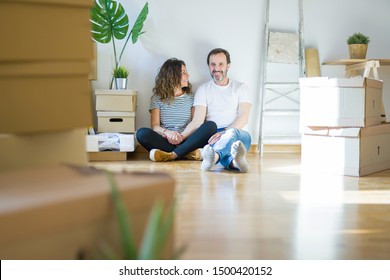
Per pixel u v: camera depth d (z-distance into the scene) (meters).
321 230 2.61
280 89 6.82
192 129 6.04
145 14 6.14
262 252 2.20
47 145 1.95
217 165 5.41
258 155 6.55
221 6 6.69
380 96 5.09
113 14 6.11
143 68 6.57
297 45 6.77
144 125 6.61
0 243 1.21
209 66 6.27
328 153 4.84
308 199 3.47
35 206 1.26
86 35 1.92
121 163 5.61
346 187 4.01
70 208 1.32
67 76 1.92
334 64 6.78
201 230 2.57
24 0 1.78
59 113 1.91
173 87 6.16
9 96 1.82
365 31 6.98
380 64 6.67
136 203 1.45
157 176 1.60
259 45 6.79
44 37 1.84
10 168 1.86
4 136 1.84
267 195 3.61
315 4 6.87
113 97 6.08
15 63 1.81
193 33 6.66
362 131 4.62
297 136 6.88
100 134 5.91
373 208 3.18
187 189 3.83
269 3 6.74
